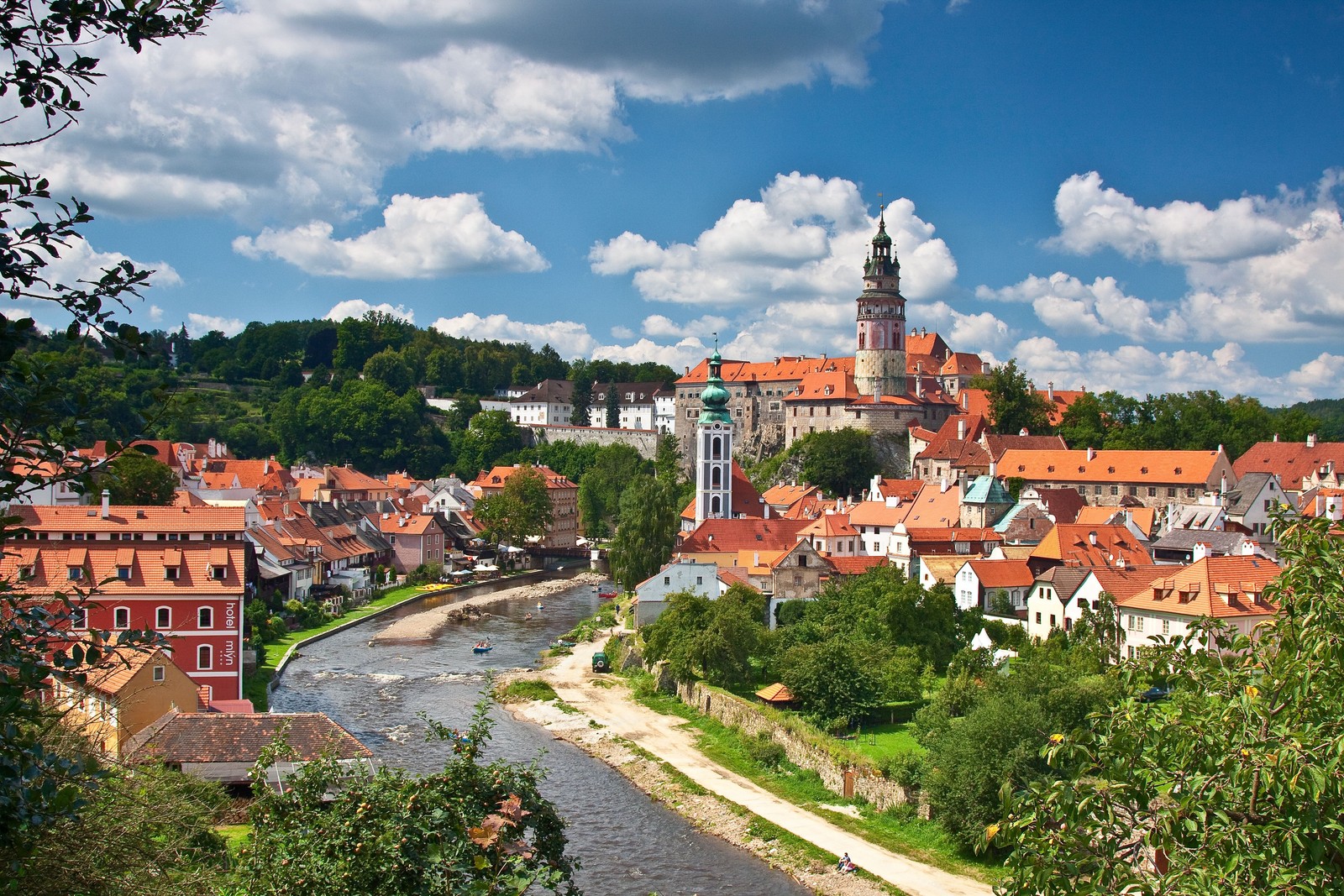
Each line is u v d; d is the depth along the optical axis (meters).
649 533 170.00
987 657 117.25
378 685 129.12
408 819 32.88
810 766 96.00
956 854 77.88
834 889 72.94
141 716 78.75
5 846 20.05
